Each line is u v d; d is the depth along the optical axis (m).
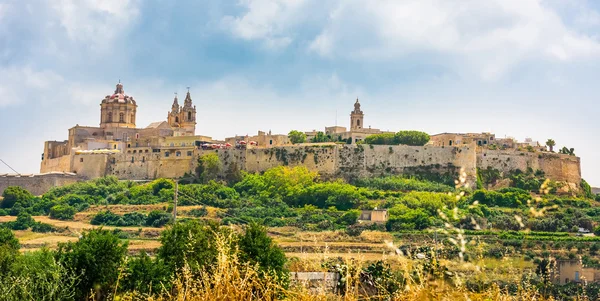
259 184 199.88
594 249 120.00
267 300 23.11
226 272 23.50
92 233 56.97
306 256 24.83
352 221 164.75
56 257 56.66
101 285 49.88
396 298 20.25
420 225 153.62
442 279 18.84
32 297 43.84
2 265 58.97
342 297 22.81
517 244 98.88
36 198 197.88
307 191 190.12
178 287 24.09
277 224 158.62
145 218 163.50
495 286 19.25
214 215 169.50
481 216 140.25
